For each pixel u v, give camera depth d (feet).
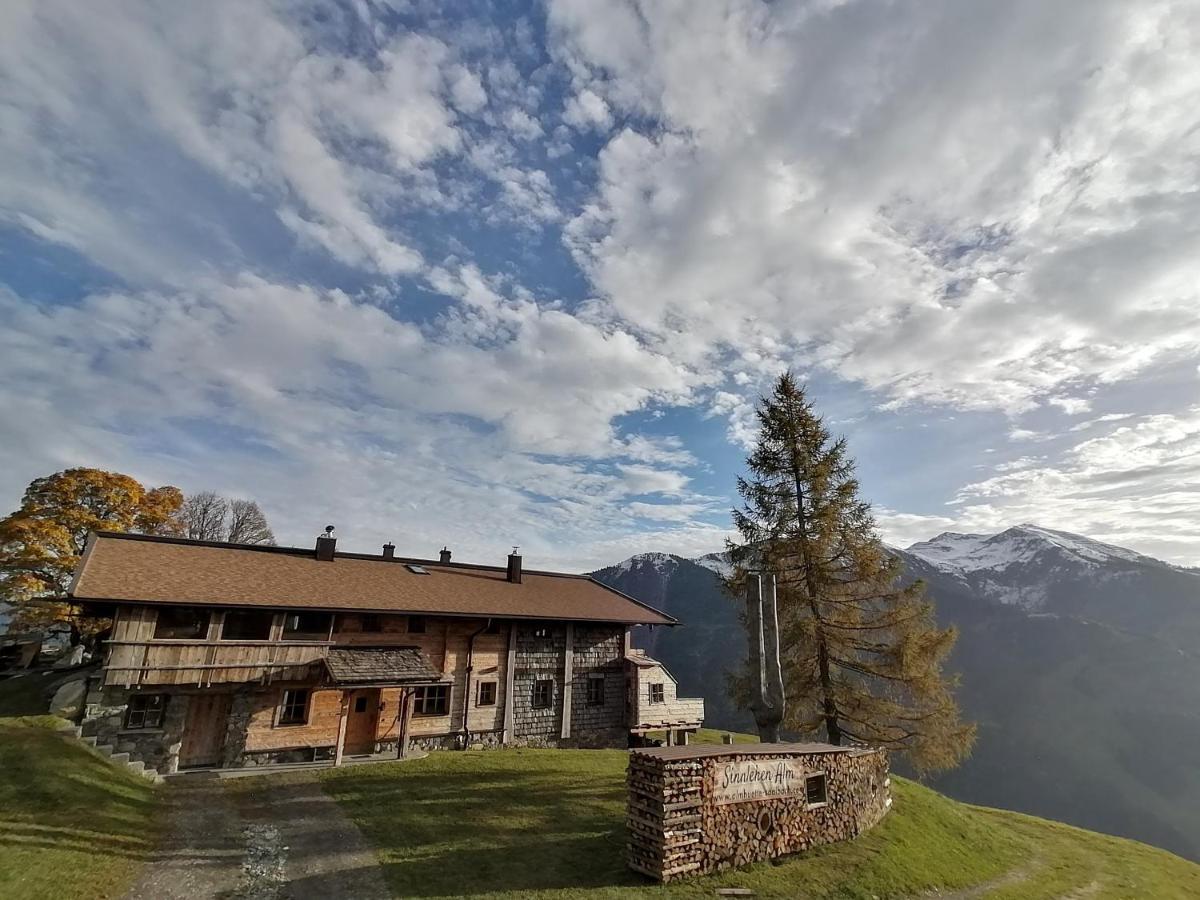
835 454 72.13
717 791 36.27
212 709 60.80
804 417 74.79
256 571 69.87
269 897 29.84
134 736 55.42
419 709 73.51
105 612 62.44
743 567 74.33
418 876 32.86
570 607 89.86
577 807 46.44
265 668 61.67
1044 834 68.64
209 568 66.90
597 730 87.30
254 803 46.88
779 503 73.20
